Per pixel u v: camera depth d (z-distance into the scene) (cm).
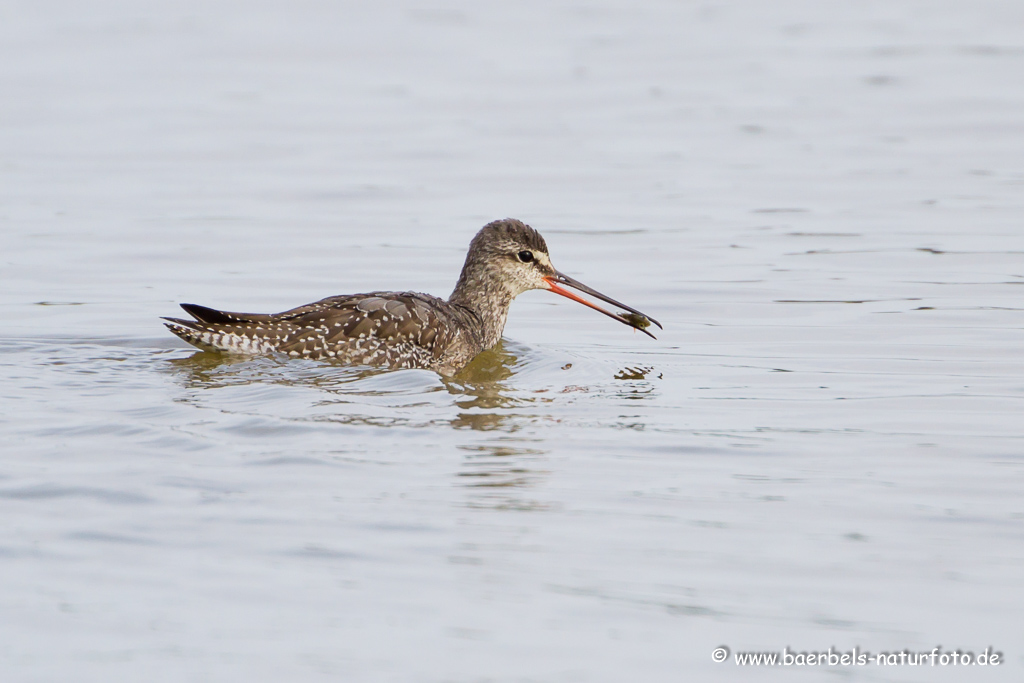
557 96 3581
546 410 1327
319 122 3269
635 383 1465
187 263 2078
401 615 816
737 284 1988
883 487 1073
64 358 1505
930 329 1711
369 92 3616
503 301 1714
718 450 1180
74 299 1841
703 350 1639
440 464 1116
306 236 2270
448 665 757
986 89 3556
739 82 3734
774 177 2741
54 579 852
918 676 757
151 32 4381
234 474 1068
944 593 860
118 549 902
